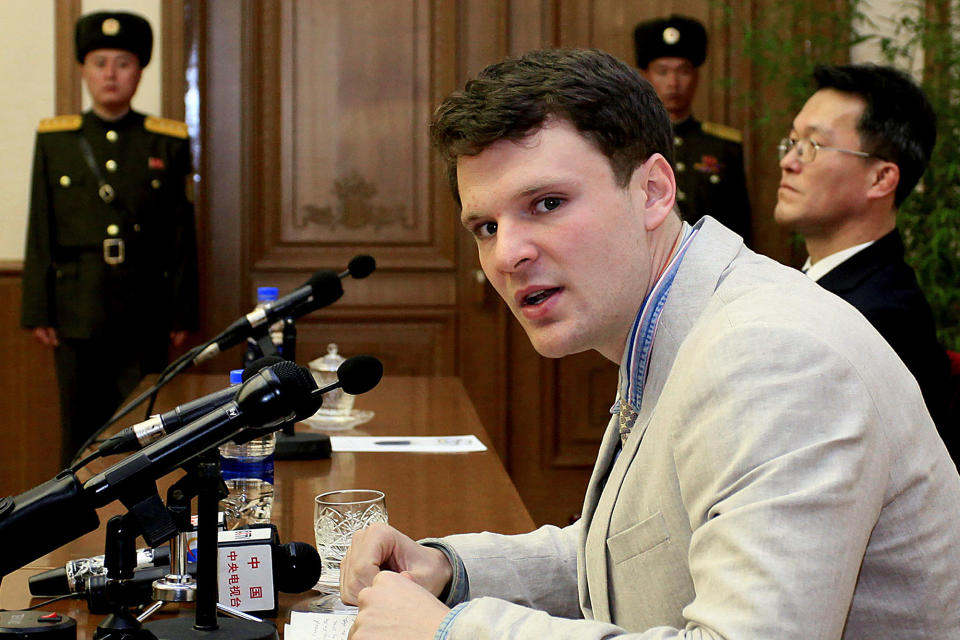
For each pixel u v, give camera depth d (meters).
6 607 2.17
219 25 8.04
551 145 1.75
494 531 2.74
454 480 3.34
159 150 7.29
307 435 3.74
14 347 7.98
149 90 7.92
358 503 2.38
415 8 8.19
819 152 4.11
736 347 1.53
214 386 5.42
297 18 8.14
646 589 1.76
